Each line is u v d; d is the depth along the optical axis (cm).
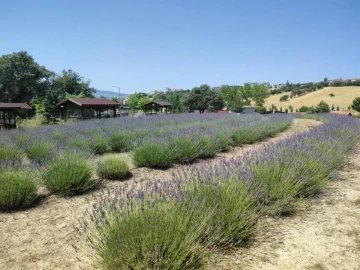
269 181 427
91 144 1068
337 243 324
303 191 466
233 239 319
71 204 504
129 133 1238
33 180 531
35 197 516
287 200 402
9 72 5909
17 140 1134
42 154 867
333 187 538
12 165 642
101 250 262
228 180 377
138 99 7162
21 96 6156
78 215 449
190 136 972
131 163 841
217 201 328
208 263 271
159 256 246
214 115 2942
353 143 970
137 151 817
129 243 251
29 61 6075
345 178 605
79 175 566
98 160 725
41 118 3725
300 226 371
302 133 855
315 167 498
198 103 6869
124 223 261
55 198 538
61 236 372
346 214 406
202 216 294
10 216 452
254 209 362
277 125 1709
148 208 277
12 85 5900
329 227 365
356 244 320
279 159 494
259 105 10144
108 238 257
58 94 6600
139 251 254
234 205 326
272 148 582
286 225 375
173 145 867
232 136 1227
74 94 6694
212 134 1081
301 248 314
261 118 2319
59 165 586
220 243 310
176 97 7338
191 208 298
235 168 430
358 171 667
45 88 6316
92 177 666
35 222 425
